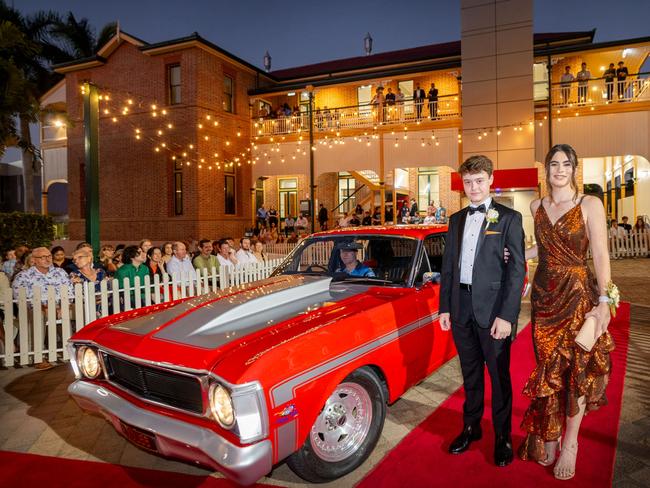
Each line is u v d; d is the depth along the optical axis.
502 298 3.08
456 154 20.20
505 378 3.21
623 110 18.19
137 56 20.78
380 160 21.27
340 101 24.97
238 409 2.44
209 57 20.30
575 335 2.93
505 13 18.89
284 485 3.11
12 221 15.78
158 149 19.62
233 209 22.05
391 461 3.31
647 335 6.38
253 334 2.92
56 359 6.03
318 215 24.75
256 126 23.00
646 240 17.28
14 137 18.56
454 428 3.82
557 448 3.32
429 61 22.08
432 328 4.02
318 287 3.86
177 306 3.58
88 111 10.01
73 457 3.55
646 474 3.10
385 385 3.49
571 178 2.99
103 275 7.54
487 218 3.17
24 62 26.56
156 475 3.27
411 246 4.26
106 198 21.72
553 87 20.75
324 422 3.01
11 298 5.77
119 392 3.08
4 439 3.87
